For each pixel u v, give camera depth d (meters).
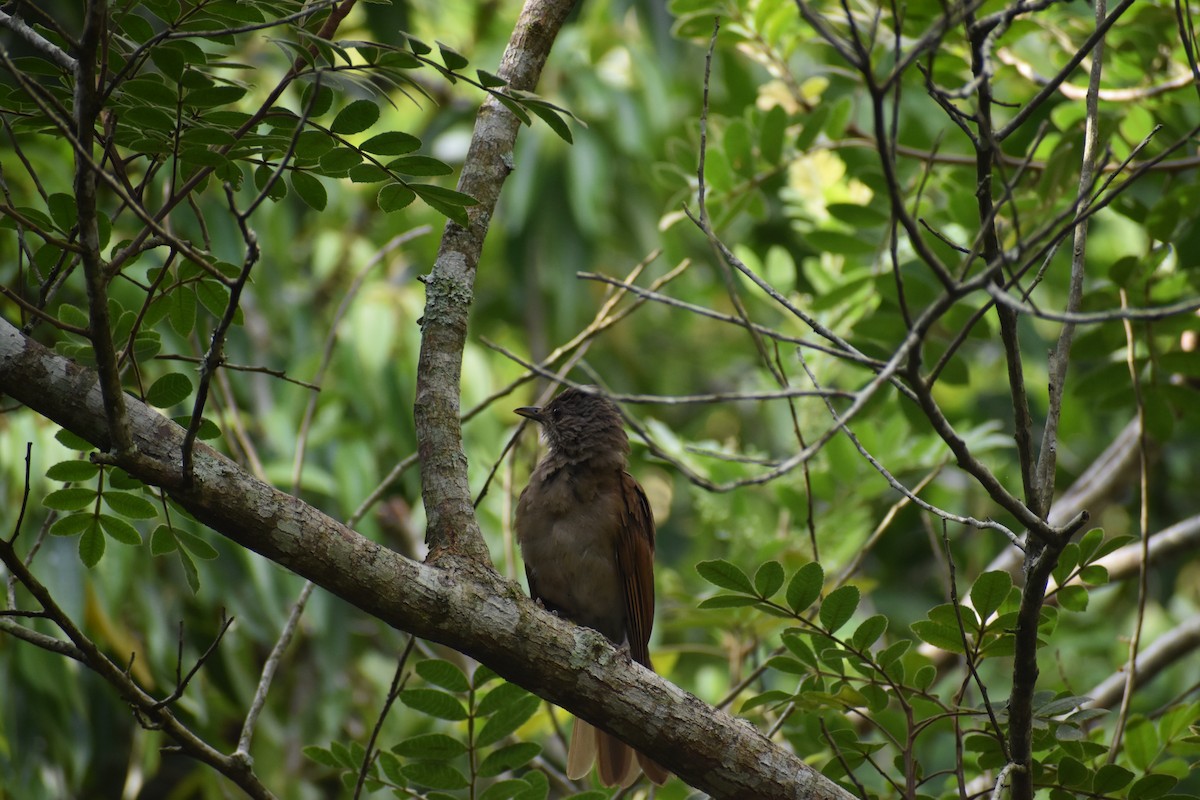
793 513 11.61
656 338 19.48
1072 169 9.98
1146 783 6.86
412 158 6.20
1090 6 11.25
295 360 14.27
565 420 10.43
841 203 10.93
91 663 6.36
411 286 14.90
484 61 16.56
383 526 14.34
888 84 4.73
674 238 17.16
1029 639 6.19
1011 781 6.59
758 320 15.98
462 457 7.14
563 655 6.64
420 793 7.82
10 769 11.96
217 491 5.98
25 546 11.62
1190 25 6.79
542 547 10.30
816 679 7.53
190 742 6.68
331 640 13.23
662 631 14.20
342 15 6.71
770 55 11.48
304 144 6.11
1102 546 6.80
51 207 6.45
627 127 15.84
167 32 5.43
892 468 11.30
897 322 10.55
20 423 11.86
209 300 6.85
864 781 11.48
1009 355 5.93
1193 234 10.70
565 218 16.34
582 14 17.36
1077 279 6.82
